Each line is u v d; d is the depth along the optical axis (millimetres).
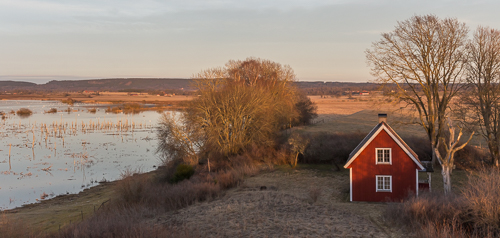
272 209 21297
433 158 34812
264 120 46969
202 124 45562
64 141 71250
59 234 17172
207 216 19859
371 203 25031
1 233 17078
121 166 49719
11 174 44750
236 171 36062
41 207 31641
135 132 85625
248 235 16297
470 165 33062
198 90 48219
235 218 19172
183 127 45844
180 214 21391
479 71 29734
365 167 25781
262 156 43969
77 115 134250
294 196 25484
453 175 30875
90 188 38781
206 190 27281
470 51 29812
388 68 32812
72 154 57844
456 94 31531
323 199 26172
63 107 183125
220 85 51875
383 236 15984
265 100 47906
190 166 38250
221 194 27562
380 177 25672
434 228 15102
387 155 25672
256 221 18438
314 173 35875
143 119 118312
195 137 44594
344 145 41344
